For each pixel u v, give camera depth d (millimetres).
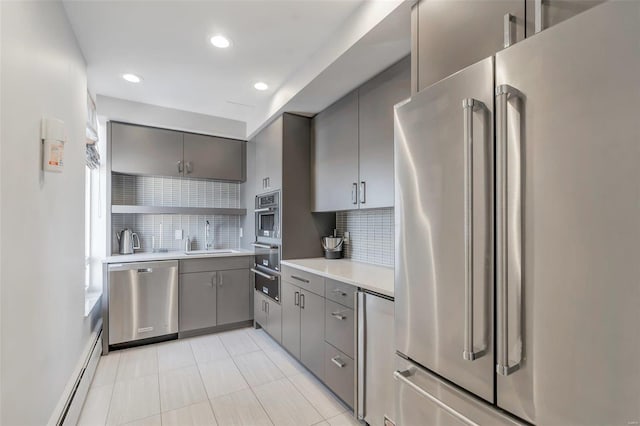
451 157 1133
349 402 1959
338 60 2023
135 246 3568
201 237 4008
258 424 1882
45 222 1420
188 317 3283
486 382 1008
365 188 2346
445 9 1312
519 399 914
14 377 1109
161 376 2436
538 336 864
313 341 2385
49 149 1402
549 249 842
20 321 1158
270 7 1782
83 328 2193
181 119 3473
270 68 2510
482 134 1013
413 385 1269
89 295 2943
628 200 707
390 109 2098
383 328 1715
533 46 886
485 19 1147
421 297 1254
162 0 1711
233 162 3941
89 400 2098
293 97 2623
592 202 766
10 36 1086
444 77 1301
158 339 3148
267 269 3264
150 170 3430
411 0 1449
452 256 1127
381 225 2637
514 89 913
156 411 1992
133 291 2992
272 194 3217
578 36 793
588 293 771
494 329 984
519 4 1038
